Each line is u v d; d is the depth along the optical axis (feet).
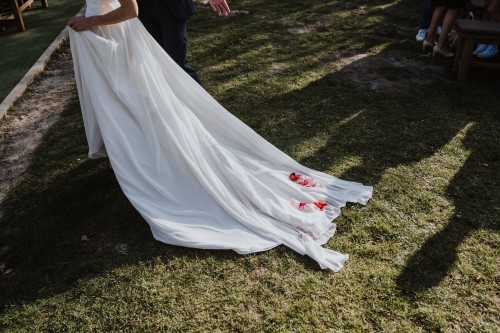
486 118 13.37
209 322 7.43
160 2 11.52
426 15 18.34
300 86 15.34
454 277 8.20
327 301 7.76
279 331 7.25
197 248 8.87
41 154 12.30
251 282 8.18
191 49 18.38
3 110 14.39
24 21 22.53
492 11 16.35
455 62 16.11
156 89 9.23
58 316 7.65
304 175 10.82
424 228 9.35
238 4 23.85
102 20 8.66
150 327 7.38
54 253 8.95
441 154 11.73
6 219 9.96
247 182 9.68
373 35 19.53
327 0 24.25
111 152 8.94
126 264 8.59
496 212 9.74
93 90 8.88
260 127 13.04
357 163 11.44
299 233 9.24
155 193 9.27
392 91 14.97
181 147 9.23
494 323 7.36
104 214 9.92
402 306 7.63
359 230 9.33
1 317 7.68
